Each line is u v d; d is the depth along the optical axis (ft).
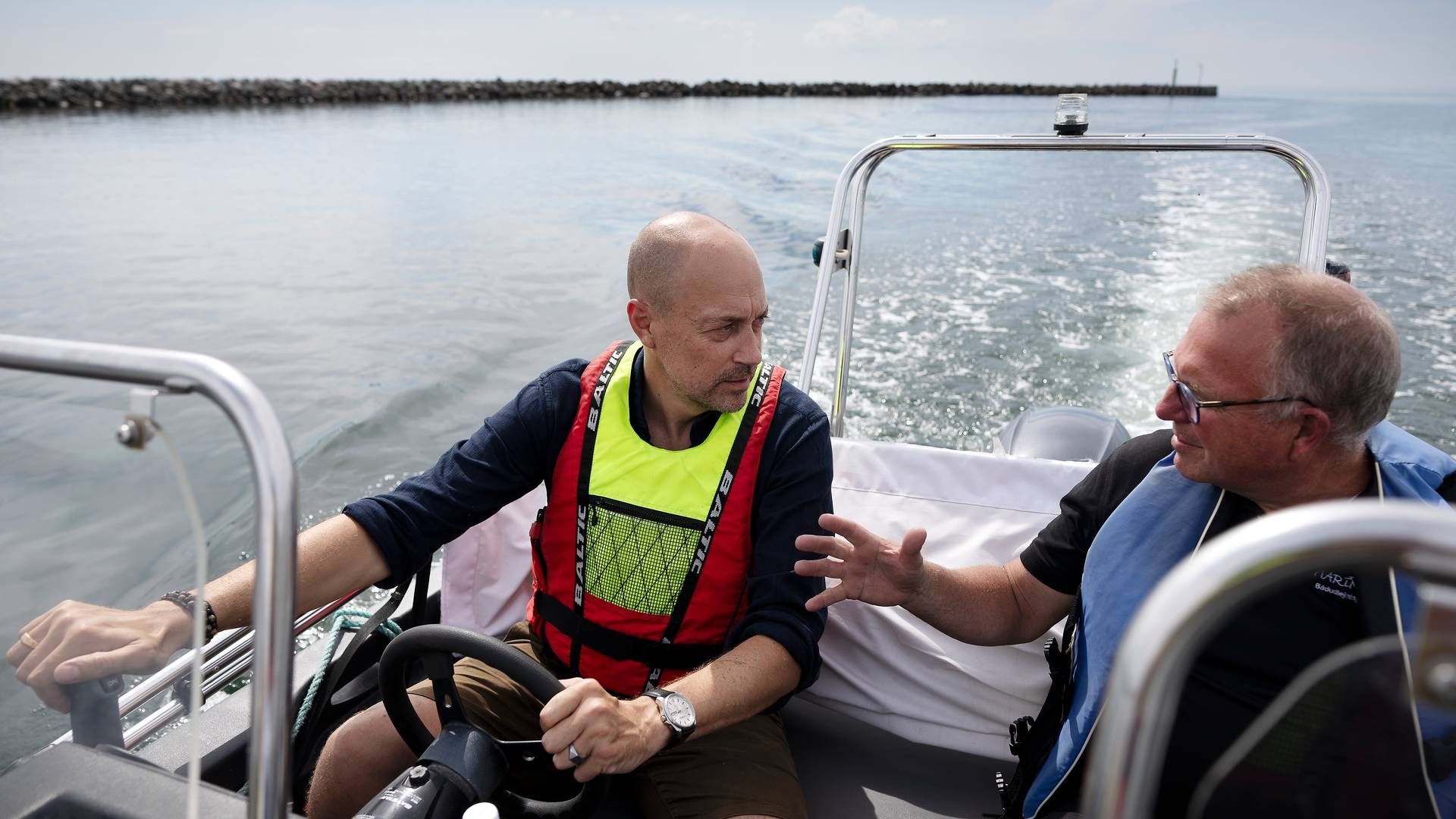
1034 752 4.56
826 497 4.78
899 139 6.53
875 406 15.80
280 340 19.51
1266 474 3.78
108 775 3.10
